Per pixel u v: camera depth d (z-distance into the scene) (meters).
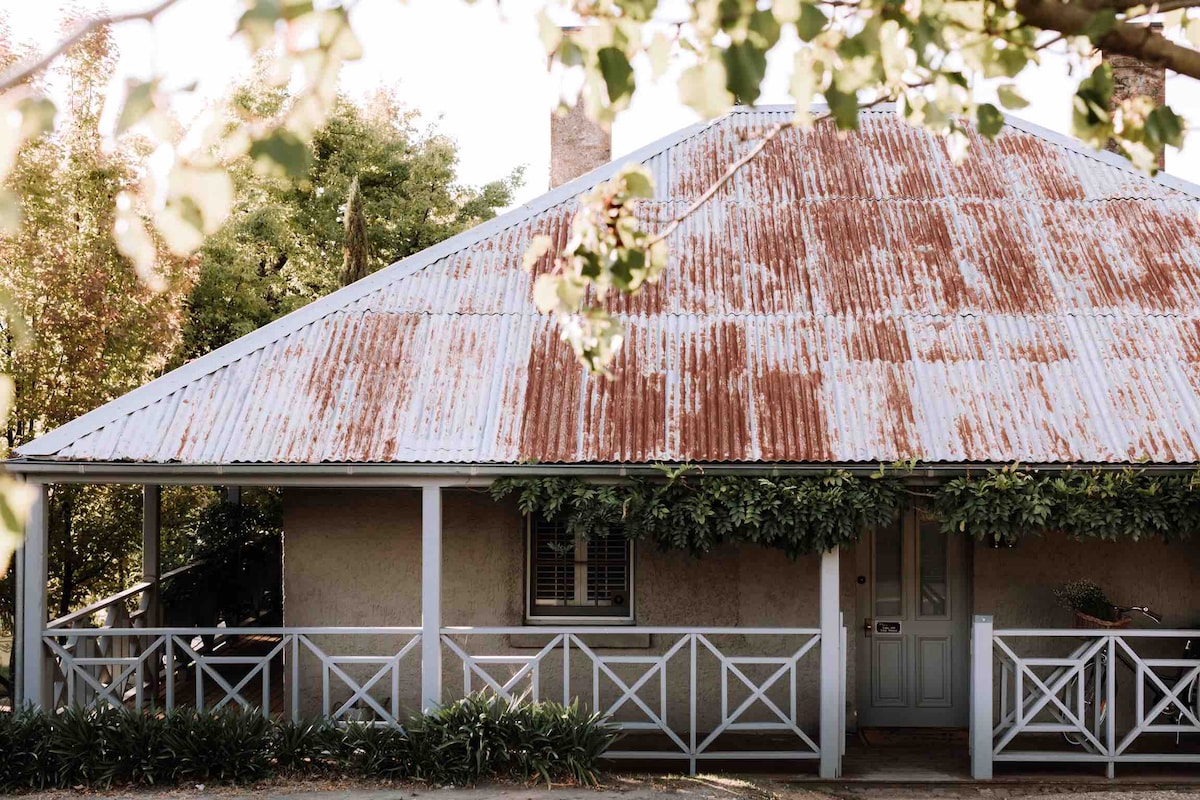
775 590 10.17
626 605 10.32
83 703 9.55
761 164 12.16
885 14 3.34
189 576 12.67
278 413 9.24
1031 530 8.70
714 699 10.15
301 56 2.59
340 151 24.62
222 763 8.27
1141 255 10.83
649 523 8.67
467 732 8.41
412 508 10.22
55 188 12.63
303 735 8.57
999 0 3.59
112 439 8.94
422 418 9.23
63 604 13.45
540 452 8.88
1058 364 9.64
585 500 8.78
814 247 11.03
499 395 9.46
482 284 10.66
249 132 2.57
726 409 9.25
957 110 3.94
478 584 10.19
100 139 13.16
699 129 12.69
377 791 8.05
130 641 10.92
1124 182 11.74
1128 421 9.07
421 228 25.59
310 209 24.27
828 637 8.79
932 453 8.80
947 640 10.52
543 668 10.15
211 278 17.94
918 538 10.53
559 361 9.80
